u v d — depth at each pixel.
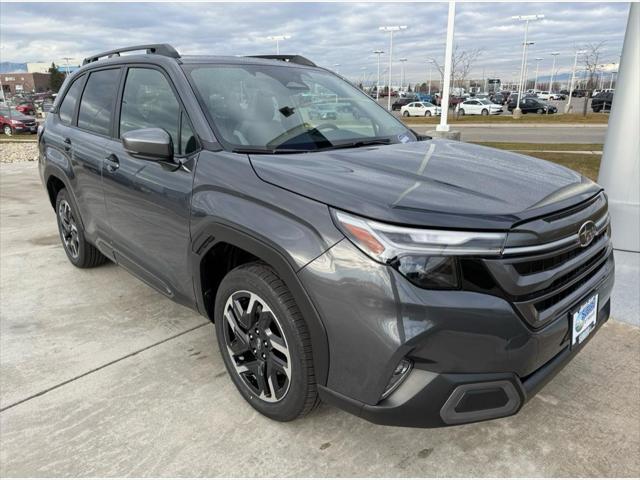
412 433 2.31
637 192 4.44
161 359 2.93
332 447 2.22
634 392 2.60
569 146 14.28
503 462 2.14
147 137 2.47
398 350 1.73
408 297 1.72
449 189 2.02
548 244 1.85
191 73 2.80
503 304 1.76
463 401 1.79
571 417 2.42
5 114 25.92
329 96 3.18
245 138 2.55
